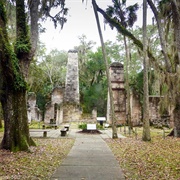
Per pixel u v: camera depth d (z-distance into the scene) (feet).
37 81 73.26
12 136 22.84
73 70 75.82
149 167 16.71
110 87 37.47
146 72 33.27
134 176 14.37
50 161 18.49
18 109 23.56
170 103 38.68
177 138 34.06
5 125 23.32
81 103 85.25
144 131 32.45
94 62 93.15
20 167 16.14
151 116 56.85
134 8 45.03
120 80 60.90
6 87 23.44
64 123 66.90
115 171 15.62
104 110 84.64
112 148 25.94
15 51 24.27
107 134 42.19
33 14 26.13
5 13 21.50
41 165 16.99
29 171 15.17
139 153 22.53
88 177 14.10
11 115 23.20
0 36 20.61
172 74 36.06
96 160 19.29
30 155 20.48
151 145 27.84
